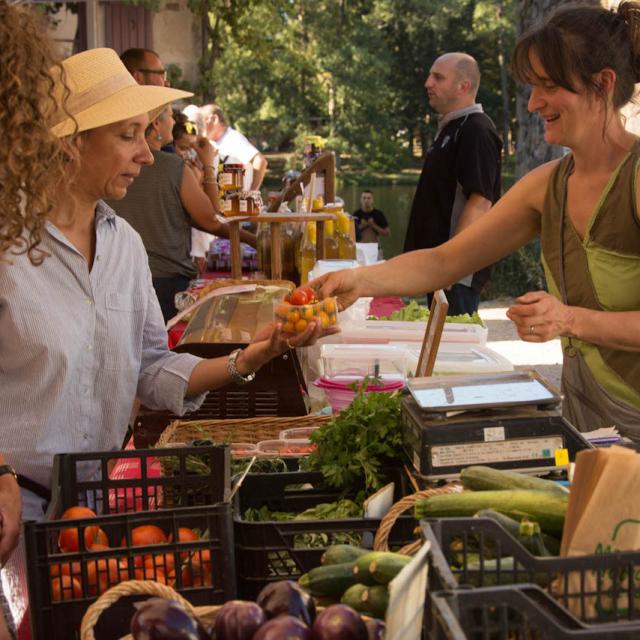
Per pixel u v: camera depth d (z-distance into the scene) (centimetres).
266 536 201
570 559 145
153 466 307
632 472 155
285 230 618
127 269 269
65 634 187
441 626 129
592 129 276
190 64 1463
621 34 270
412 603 143
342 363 380
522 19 1325
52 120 215
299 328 279
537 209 309
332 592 182
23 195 238
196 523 205
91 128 248
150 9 1328
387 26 5059
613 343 269
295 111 4619
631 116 278
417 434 226
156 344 288
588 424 293
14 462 248
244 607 151
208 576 193
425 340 333
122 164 253
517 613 131
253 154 1038
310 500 248
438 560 140
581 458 158
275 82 4559
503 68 4872
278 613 154
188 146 778
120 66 260
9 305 242
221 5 1625
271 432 340
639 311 277
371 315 529
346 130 4766
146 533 198
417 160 5316
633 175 274
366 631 149
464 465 222
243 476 227
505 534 147
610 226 280
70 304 252
